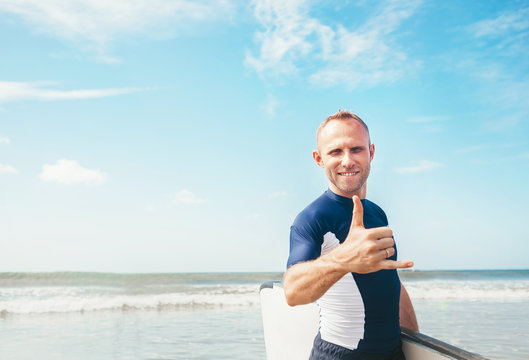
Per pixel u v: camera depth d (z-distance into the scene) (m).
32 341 6.66
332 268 1.17
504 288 18.11
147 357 5.62
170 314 10.23
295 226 1.58
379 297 1.60
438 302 12.77
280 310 2.29
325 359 1.63
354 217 1.20
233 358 5.59
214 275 31.98
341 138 1.56
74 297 14.01
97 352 5.91
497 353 5.64
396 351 1.68
